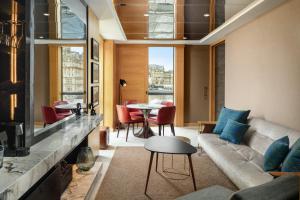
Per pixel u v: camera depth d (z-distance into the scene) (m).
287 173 2.38
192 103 8.22
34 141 2.36
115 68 7.84
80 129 3.09
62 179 2.80
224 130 4.54
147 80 8.11
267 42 4.46
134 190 3.31
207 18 5.08
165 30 6.22
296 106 3.66
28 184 1.73
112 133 7.10
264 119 4.46
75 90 3.65
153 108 6.19
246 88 5.33
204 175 3.85
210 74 8.07
